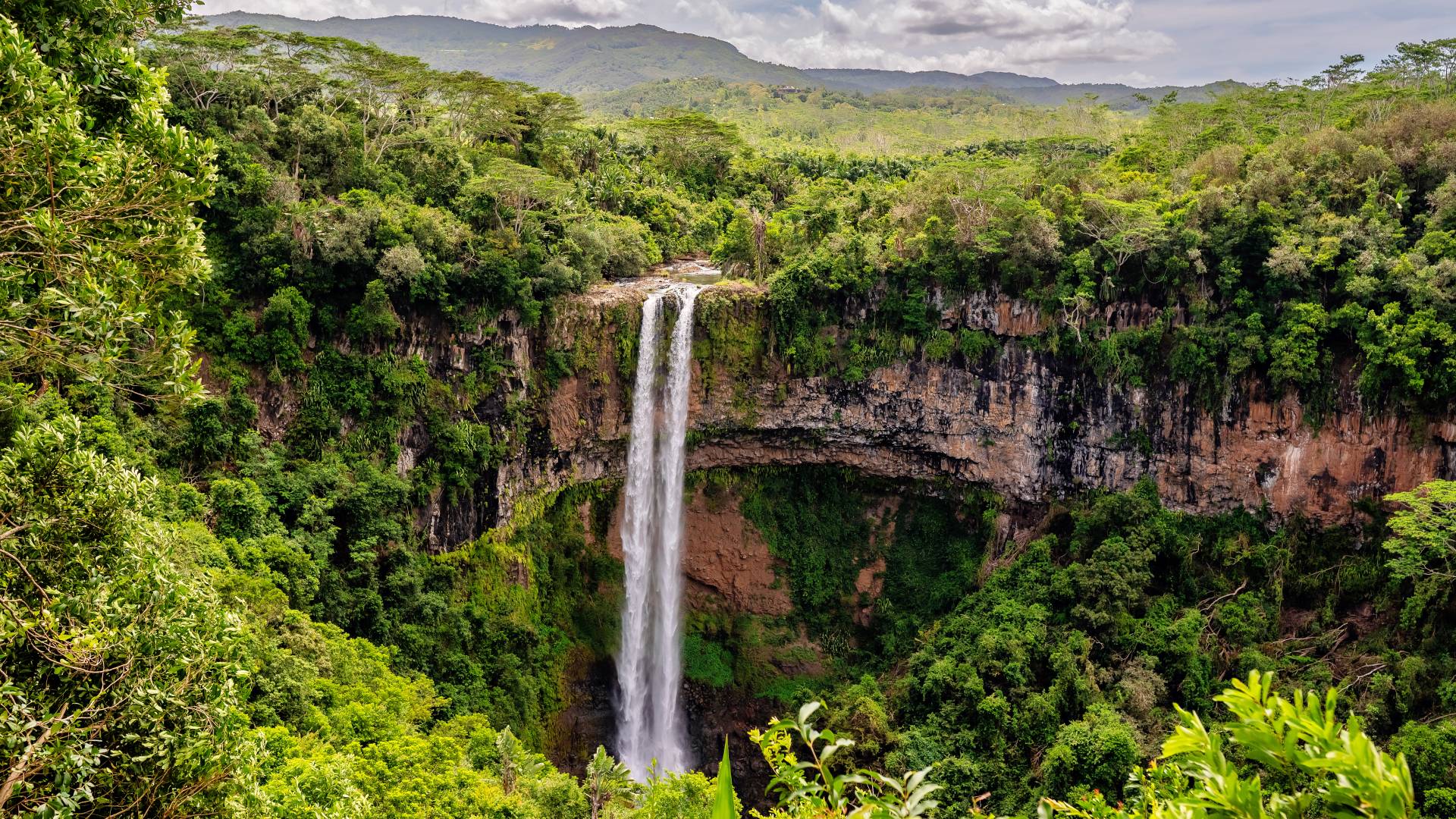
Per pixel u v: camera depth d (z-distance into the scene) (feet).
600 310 151.84
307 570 116.98
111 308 41.09
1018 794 119.14
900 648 158.20
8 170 39.47
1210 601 136.77
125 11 50.65
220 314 128.88
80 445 48.49
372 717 89.56
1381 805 17.29
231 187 131.23
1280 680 124.06
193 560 95.91
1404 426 127.24
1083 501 151.53
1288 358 131.03
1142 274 142.00
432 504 142.20
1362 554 132.26
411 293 135.33
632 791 94.94
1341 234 130.11
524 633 147.23
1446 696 109.70
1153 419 144.66
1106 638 131.23
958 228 148.15
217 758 43.57
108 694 41.47
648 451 160.35
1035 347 149.28
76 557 45.11
